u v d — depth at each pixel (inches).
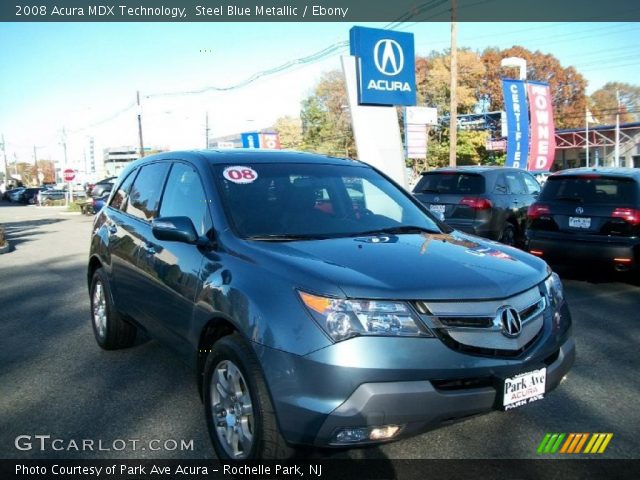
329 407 102.7
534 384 116.2
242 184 153.5
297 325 107.7
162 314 157.8
